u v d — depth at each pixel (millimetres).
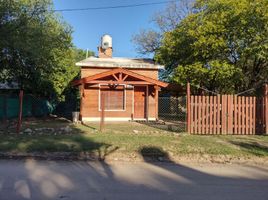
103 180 8141
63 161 10492
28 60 27359
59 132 16656
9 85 33375
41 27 23641
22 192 6941
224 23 22766
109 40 30938
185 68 24172
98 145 12547
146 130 18047
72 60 36281
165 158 11141
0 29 21797
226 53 23797
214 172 9375
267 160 11109
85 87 26312
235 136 15719
